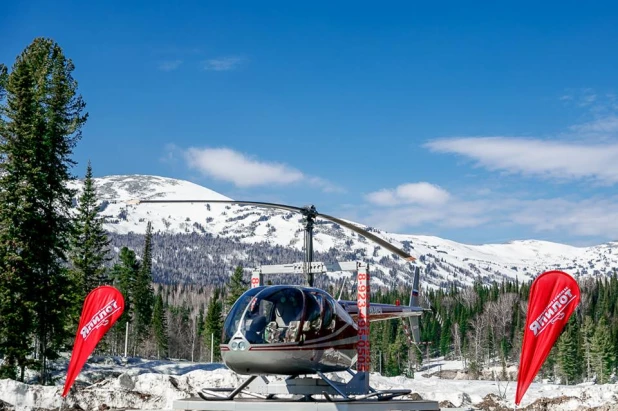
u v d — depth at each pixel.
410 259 16.25
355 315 17.77
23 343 38.59
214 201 15.43
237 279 99.19
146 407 22.92
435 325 164.25
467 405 25.25
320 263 17.34
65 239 42.81
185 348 135.62
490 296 175.25
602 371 107.25
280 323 15.20
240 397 18.33
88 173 60.97
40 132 40.75
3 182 39.19
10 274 37.75
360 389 16.53
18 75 40.88
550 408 24.25
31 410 21.62
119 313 18.36
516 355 130.50
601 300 164.50
